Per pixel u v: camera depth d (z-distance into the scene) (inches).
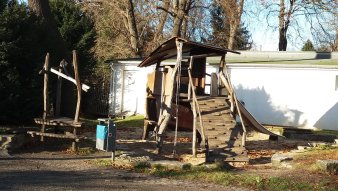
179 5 1230.3
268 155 573.3
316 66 858.8
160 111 578.2
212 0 1364.4
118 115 1053.2
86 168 420.2
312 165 426.9
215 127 536.7
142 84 1038.4
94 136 617.9
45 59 553.6
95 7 1311.5
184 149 580.7
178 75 547.8
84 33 970.7
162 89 577.6
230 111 569.0
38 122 519.8
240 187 357.4
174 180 381.1
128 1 1320.1
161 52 606.9
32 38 597.9
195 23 1549.0
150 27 1512.1
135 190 335.6
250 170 446.9
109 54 1381.6
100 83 1123.9
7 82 552.4
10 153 471.5
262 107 904.3
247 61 953.5
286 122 884.6
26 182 343.9
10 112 562.3
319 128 860.6
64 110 676.7
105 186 344.8
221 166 457.1
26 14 603.8
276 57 1064.2
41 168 407.5
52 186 334.3
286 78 887.7
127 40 1416.1
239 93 921.5
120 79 1070.4
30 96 572.4
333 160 420.5
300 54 1071.0
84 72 971.9
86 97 1114.7
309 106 869.2
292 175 394.9
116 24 1451.8
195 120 523.2
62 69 561.3
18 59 571.2
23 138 511.8
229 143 522.6
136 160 447.8
